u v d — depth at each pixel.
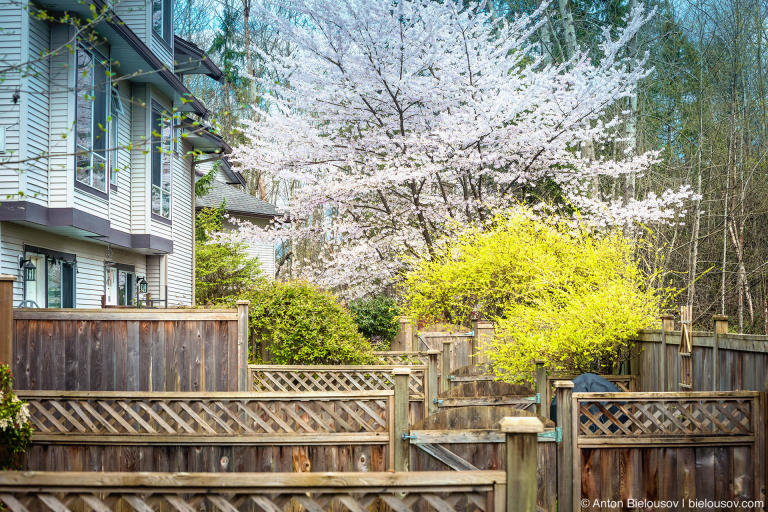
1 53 10.08
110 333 8.09
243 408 6.69
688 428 6.76
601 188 21.73
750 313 19.17
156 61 13.13
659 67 22.09
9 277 6.64
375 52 14.16
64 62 10.84
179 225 17.91
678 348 8.37
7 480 3.50
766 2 20.28
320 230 16.81
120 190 13.61
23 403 6.09
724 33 20.78
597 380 8.16
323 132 16.08
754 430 6.35
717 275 20.64
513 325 9.95
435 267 13.30
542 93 14.77
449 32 15.41
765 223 20.45
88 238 12.55
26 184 10.08
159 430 7.22
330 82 14.82
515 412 6.29
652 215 15.06
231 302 15.36
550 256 11.48
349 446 6.55
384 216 16.86
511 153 15.62
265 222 27.78
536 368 9.23
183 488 3.59
